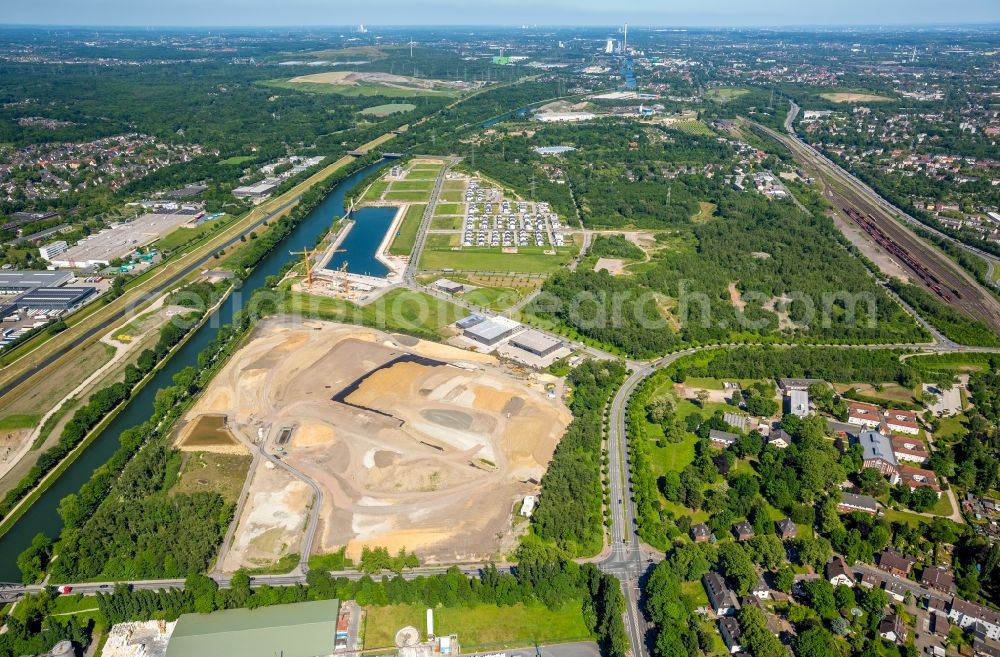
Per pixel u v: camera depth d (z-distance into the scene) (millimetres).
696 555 178750
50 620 163875
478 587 173875
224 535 196500
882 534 185625
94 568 183750
